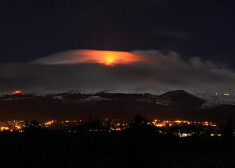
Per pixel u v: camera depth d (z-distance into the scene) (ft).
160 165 76.18
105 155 77.97
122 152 78.84
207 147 88.38
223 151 86.79
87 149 80.53
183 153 82.84
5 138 86.53
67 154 77.36
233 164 78.13
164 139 88.48
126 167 75.10
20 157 74.43
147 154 78.43
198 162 78.89
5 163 71.15
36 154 76.23
